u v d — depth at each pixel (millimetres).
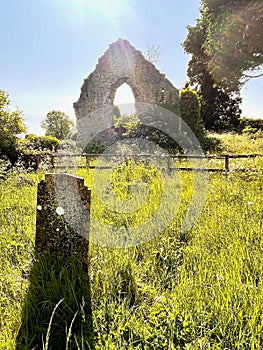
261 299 2041
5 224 3775
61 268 2500
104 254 2842
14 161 11891
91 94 19531
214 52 20125
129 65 18656
